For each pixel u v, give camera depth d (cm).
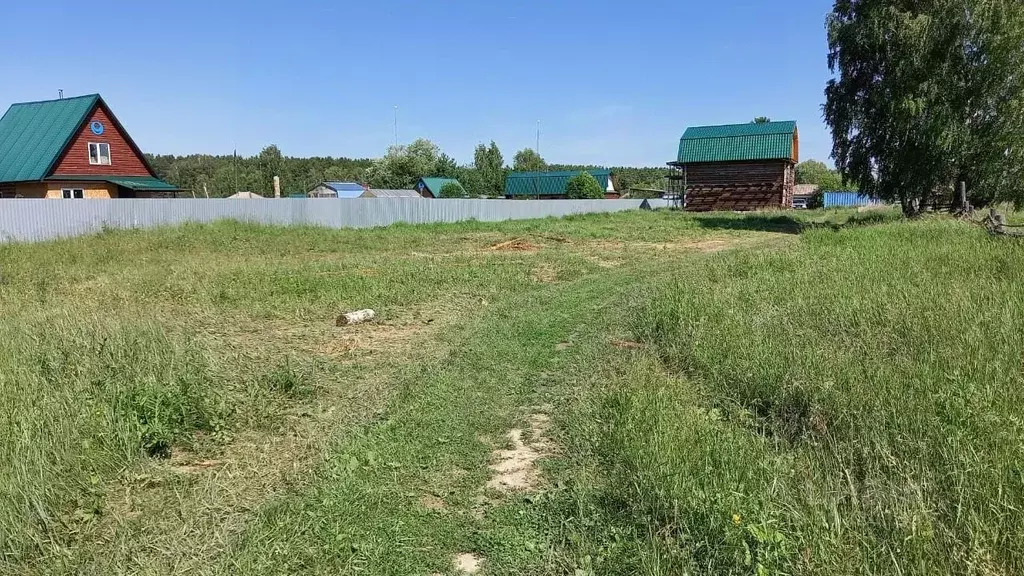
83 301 993
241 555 336
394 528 375
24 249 1650
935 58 2452
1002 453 349
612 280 1321
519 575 335
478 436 516
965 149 2411
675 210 4884
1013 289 731
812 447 424
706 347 645
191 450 477
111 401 489
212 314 905
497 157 7875
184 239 1945
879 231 1623
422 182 6656
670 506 361
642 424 468
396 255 1792
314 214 2725
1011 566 281
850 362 538
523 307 1017
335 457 457
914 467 357
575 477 429
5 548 336
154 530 363
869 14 2548
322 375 638
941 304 677
